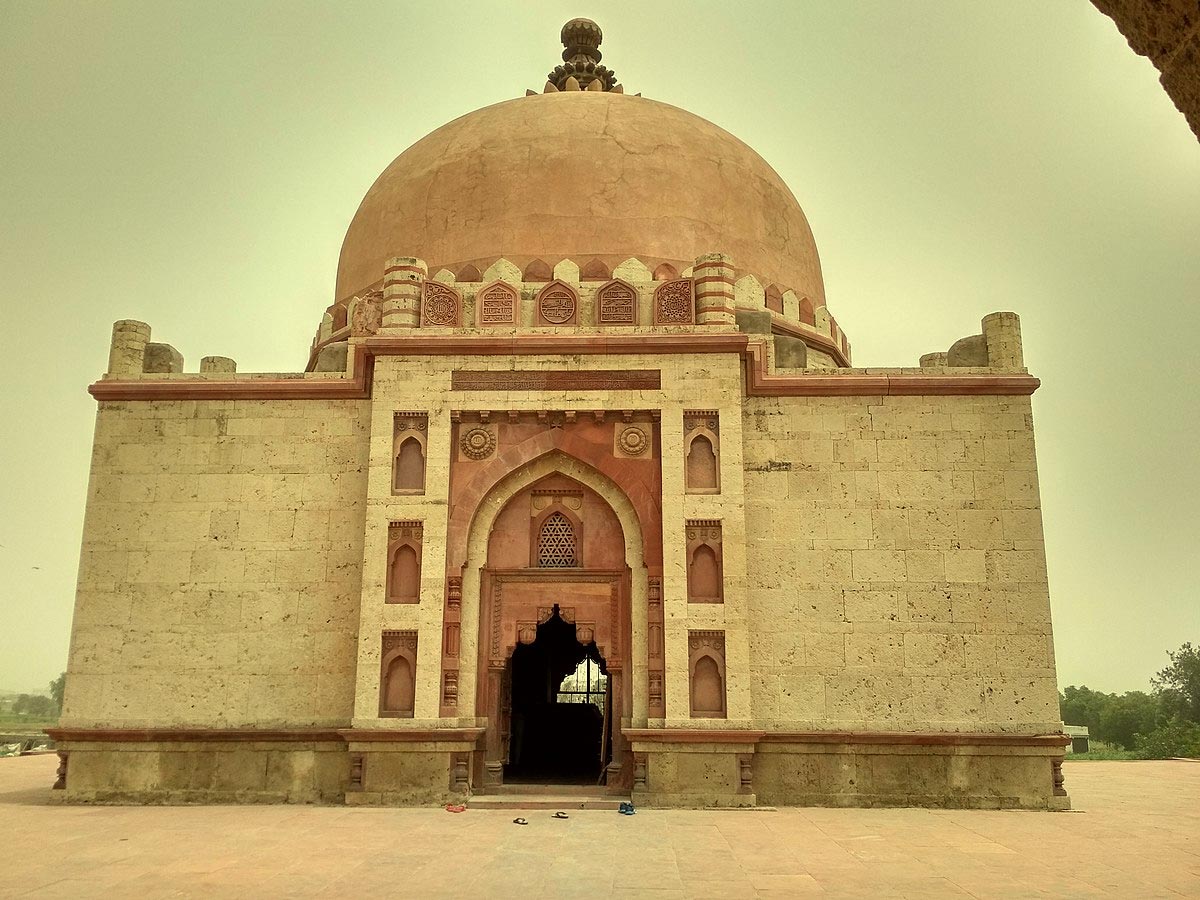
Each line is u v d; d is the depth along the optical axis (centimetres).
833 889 746
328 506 1391
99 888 741
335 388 1413
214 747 1322
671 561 1318
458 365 1393
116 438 1417
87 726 1327
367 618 1312
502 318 1429
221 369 1566
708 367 1384
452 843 949
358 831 1025
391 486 1356
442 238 1641
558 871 812
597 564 1369
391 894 721
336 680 1338
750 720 1271
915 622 1320
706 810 1223
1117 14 397
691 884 762
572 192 1622
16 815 1164
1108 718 4834
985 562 1333
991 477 1359
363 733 1270
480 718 1318
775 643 1321
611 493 1382
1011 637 1310
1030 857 892
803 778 1282
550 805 1227
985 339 1424
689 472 1358
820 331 1708
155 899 704
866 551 1345
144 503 1397
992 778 1277
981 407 1380
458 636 1322
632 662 1328
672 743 1268
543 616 1359
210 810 1212
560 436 1378
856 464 1372
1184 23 362
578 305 1436
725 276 1434
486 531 1373
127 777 1314
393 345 1388
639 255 1588
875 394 1391
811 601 1333
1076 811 1241
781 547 1351
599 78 2134
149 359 1474
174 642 1355
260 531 1386
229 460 1409
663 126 1741
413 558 1341
